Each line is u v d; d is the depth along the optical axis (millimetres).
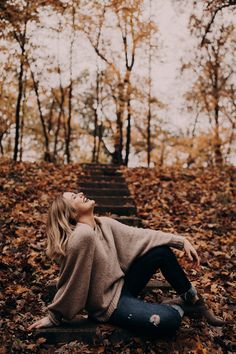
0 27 9617
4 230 5023
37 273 4012
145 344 2906
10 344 2885
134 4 12766
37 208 6105
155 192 7465
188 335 2982
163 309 2854
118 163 16547
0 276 3838
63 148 25984
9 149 22891
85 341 2912
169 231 5516
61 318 2988
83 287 2859
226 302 3611
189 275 4098
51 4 10164
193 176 9039
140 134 22344
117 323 2895
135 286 3090
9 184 7195
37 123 22531
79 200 3111
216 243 5113
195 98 17859
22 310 3346
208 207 6719
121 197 6824
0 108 15328
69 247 2859
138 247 3088
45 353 2805
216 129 17328
